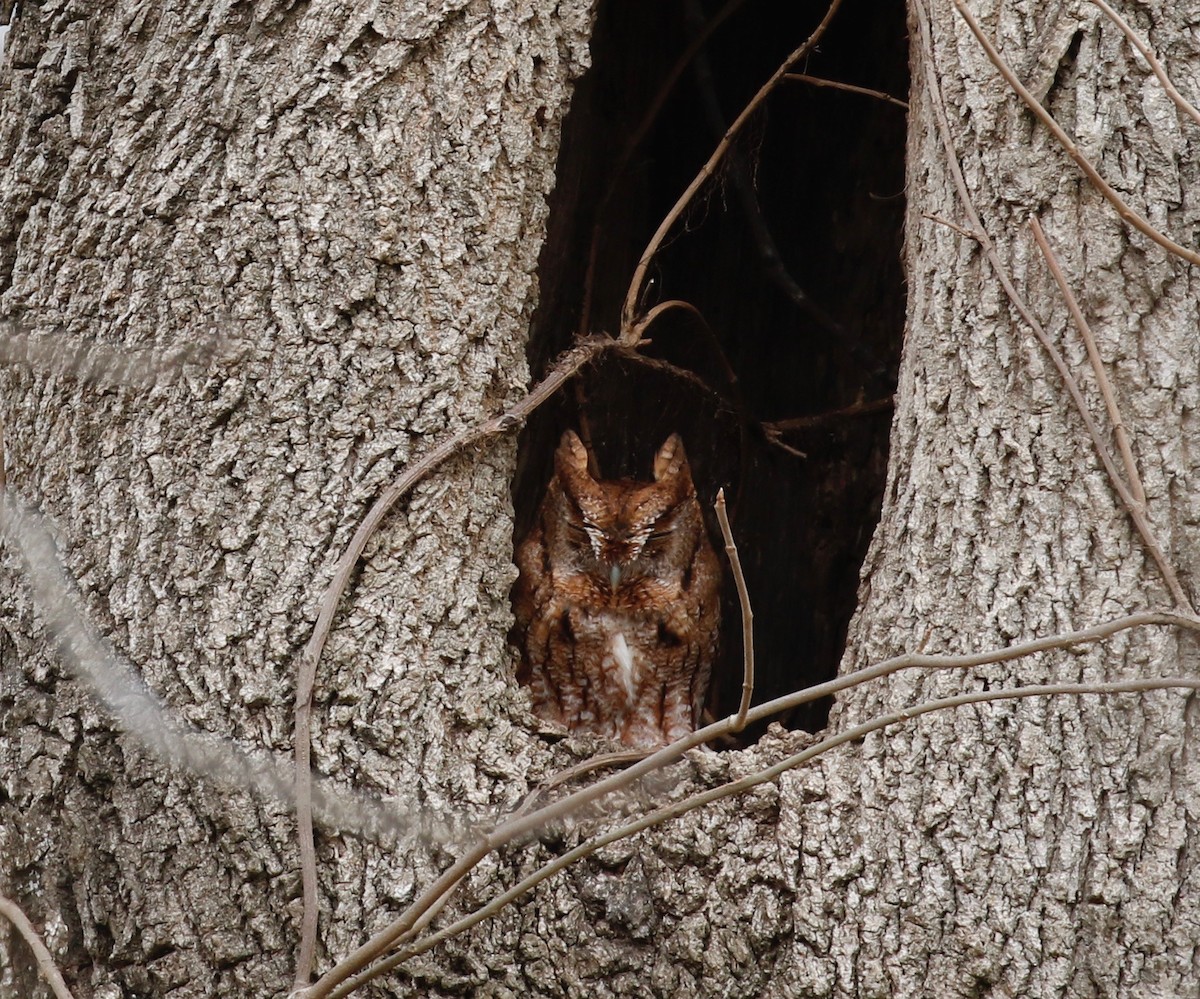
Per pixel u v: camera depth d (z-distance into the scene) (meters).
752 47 11.03
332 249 7.08
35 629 6.93
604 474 11.52
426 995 6.32
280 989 6.30
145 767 6.61
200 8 7.39
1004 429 6.81
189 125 7.26
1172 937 6.18
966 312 7.02
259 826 6.49
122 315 7.14
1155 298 6.75
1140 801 6.33
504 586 7.21
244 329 7.04
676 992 6.41
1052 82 6.97
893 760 6.59
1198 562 6.53
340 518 6.86
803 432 11.27
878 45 10.80
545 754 6.86
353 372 7.02
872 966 6.32
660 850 6.60
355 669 6.70
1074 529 6.64
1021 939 6.22
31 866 6.62
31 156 7.52
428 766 6.64
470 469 7.18
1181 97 6.57
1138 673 6.45
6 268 7.52
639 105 10.95
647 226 11.29
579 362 8.48
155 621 6.77
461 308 7.17
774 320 11.52
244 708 6.63
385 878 6.42
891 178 10.93
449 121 7.26
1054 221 6.89
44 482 7.14
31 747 6.75
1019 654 5.70
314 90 7.20
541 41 7.48
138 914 6.44
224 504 6.88
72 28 7.54
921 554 6.88
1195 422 6.66
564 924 6.47
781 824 6.62
